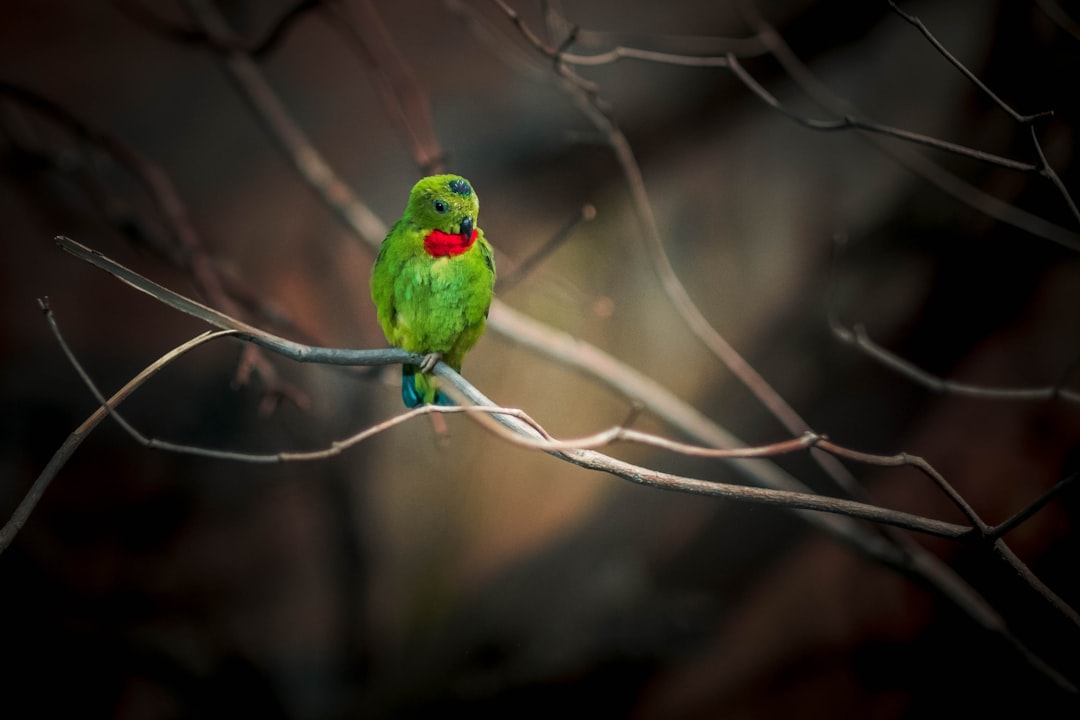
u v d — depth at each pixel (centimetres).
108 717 1280
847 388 1159
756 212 1213
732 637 1236
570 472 1312
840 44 1182
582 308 1015
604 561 1293
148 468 1324
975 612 889
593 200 1269
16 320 1270
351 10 884
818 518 932
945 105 1098
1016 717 1007
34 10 1254
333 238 1295
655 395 972
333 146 1308
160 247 923
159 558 1338
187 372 1320
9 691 1243
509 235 1278
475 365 1288
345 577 1338
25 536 1289
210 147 1294
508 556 1322
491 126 1295
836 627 1185
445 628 1317
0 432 1280
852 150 1166
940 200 1095
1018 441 1084
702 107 1245
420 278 587
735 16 1222
